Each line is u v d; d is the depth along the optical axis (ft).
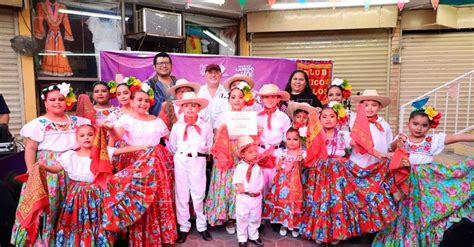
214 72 10.85
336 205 8.35
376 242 8.53
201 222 8.87
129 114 8.71
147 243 8.07
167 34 16.75
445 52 18.94
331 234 8.32
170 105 10.12
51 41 14.76
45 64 14.71
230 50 20.10
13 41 13.66
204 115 9.97
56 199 7.29
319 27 19.08
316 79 17.39
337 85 10.98
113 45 16.33
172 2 17.10
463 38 18.65
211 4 18.12
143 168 7.98
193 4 17.53
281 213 9.01
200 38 19.06
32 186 6.66
